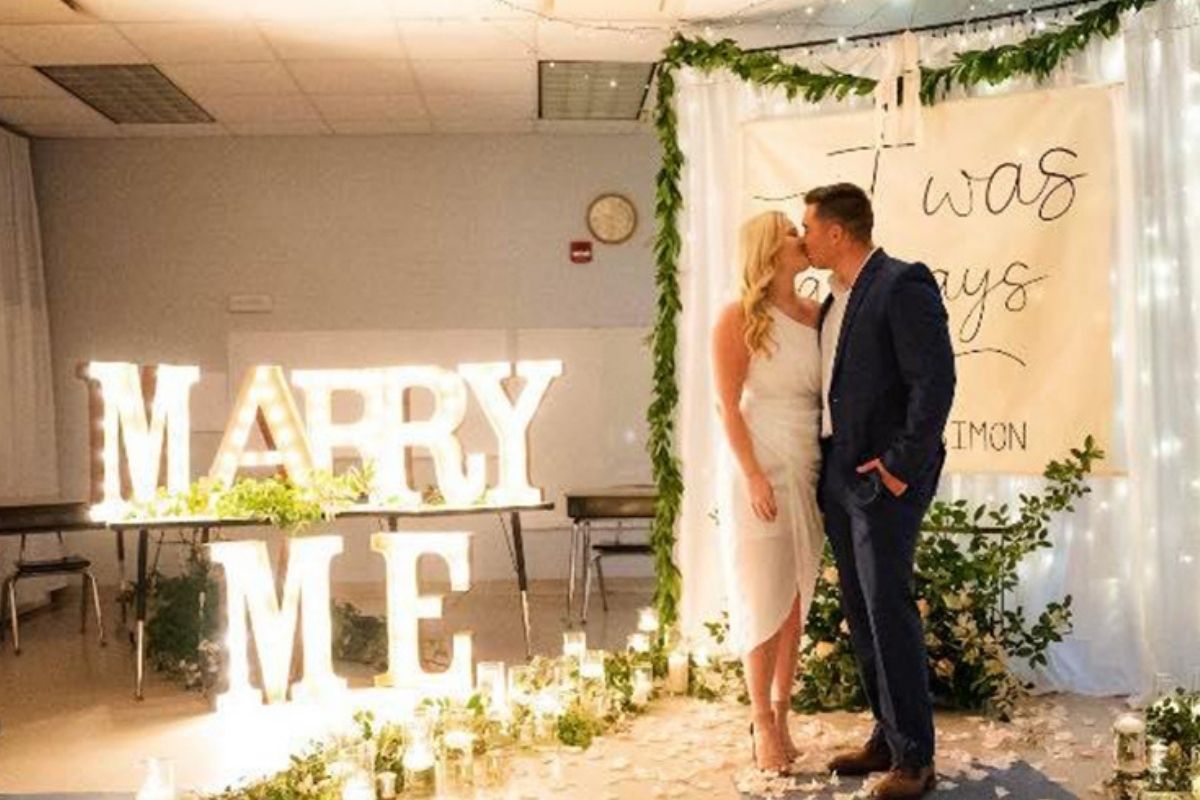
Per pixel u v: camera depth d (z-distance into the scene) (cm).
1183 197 453
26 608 786
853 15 598
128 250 870
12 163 814
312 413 538
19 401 803
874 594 336
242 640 502
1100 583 473
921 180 464
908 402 334
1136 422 457
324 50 670
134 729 475
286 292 875
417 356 878
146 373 531
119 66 695
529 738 420
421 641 604
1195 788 312
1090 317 443
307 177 874
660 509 518
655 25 623
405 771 373
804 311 365
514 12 604
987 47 484
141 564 532
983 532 458
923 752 338
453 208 879
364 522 867
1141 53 456
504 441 541
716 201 518
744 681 481
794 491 360
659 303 518
